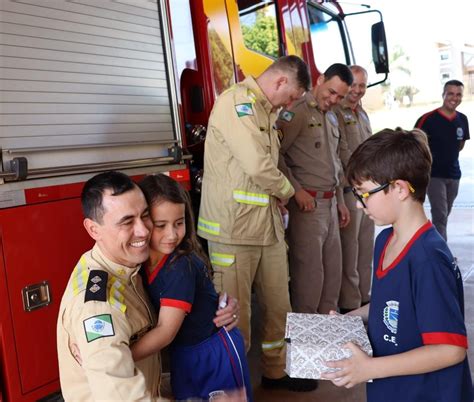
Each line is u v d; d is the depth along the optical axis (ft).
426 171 4.00
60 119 5.75
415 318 3.98
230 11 9.32
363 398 8.50
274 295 8.36
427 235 3.97
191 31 8.48
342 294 11.75
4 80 5.18
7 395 5.20
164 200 4.65
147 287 4.91
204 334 5.24
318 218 9.82
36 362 5.40
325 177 9.83
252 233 7.73
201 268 5.21
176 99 7.41
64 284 5.66
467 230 20.12
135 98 6.79
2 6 5.17
